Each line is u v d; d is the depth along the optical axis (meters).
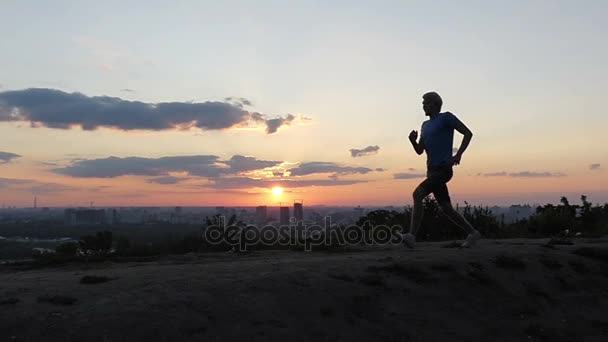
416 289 7.77
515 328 7.61
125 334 5.47
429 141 10.21
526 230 18.58
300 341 6.07
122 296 6.24
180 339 5.62
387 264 8.33
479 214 18.72
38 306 5.82
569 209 20.39
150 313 5.86
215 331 5.87
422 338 6.77
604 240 13.88
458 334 7.07
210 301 6.36
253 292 6.74
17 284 6.80
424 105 10.50
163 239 14.37
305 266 7.96
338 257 9.30
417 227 10.38
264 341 5.91
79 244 12.99
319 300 6.89
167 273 7.39
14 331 5.30
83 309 5.84
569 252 10.70
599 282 9.62
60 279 7.20
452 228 16.56
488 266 8.99
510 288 8.52
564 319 8.16
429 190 10.20
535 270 9.30
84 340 5.30
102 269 9.09
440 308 7.52
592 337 7.82
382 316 6.98
